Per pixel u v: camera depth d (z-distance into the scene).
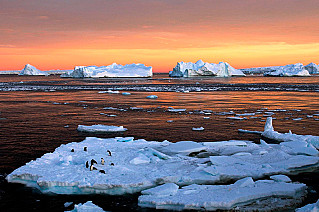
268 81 126.94
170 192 14.35
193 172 16.86
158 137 27.25
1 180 16.88
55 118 37.03
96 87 94.25
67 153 20.53
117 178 15.88
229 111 42.38
